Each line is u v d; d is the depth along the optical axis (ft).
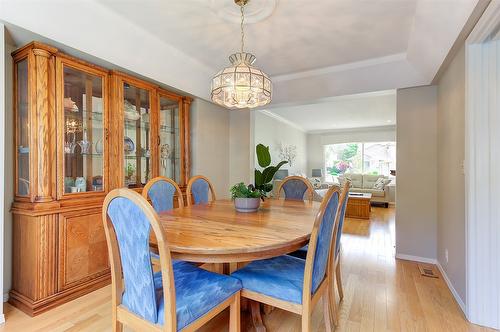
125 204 3.57
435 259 9.35
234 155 13.61
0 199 5.58
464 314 6.10
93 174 7.68
